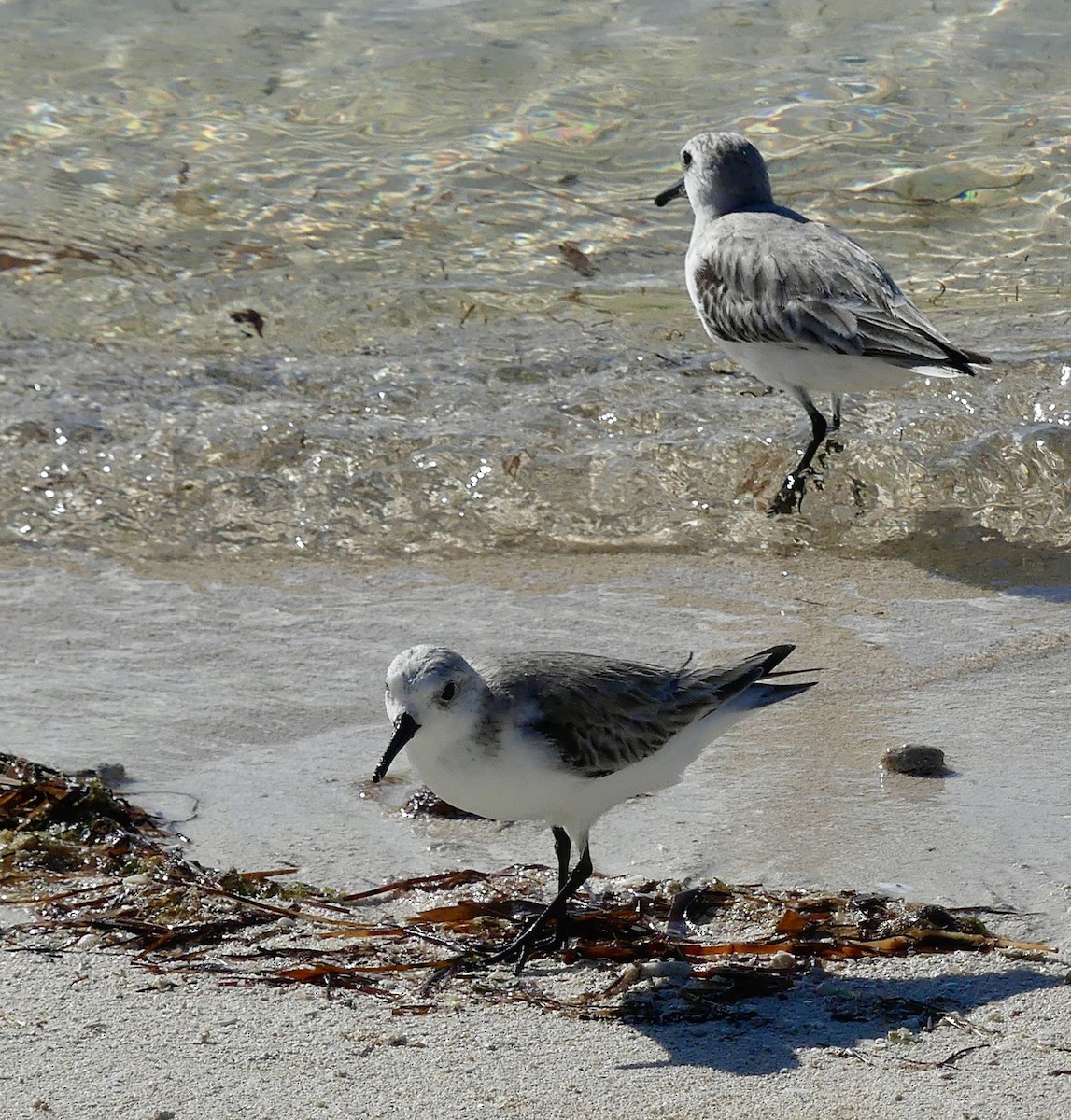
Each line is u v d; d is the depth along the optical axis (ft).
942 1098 20.42
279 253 57.11
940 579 40.34
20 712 33.09
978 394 49.21
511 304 54.90
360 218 58.90
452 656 24.49
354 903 26.40
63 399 48.78
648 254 57.82
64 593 39.06
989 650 36.14
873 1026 22.43
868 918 25.44
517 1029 22.49
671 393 49.83
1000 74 65.82
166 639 36.63
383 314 54.08
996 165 61.11
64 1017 22.40
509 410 48.65
